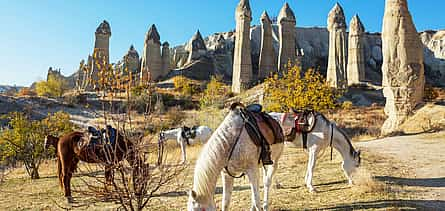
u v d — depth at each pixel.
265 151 6.45
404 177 9.64
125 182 5.72
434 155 13.48
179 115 33.53
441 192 8.05
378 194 7.82
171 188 9.88
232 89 56.66
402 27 25.27
